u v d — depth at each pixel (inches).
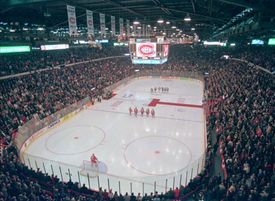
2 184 516.4
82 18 1451.8
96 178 678.5
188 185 557.9
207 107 1200.8
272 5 612.1
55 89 1315.2
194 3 914.7
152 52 1071.6
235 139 685.3
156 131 1010.7
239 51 1806.1
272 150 578.9
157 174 692.7
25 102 1096.2
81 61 1900.8
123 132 1007.6
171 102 1450.5
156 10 1162.6
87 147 874.8
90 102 1405.0
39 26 1694.1
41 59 1598.2
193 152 817.5
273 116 717.9
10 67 1306.6
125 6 978.7
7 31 1434.5
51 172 713.0
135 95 1635.1
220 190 502.0
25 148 878.4
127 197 547.2
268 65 1116.5
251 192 463.2
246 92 1002.1
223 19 1167.6
